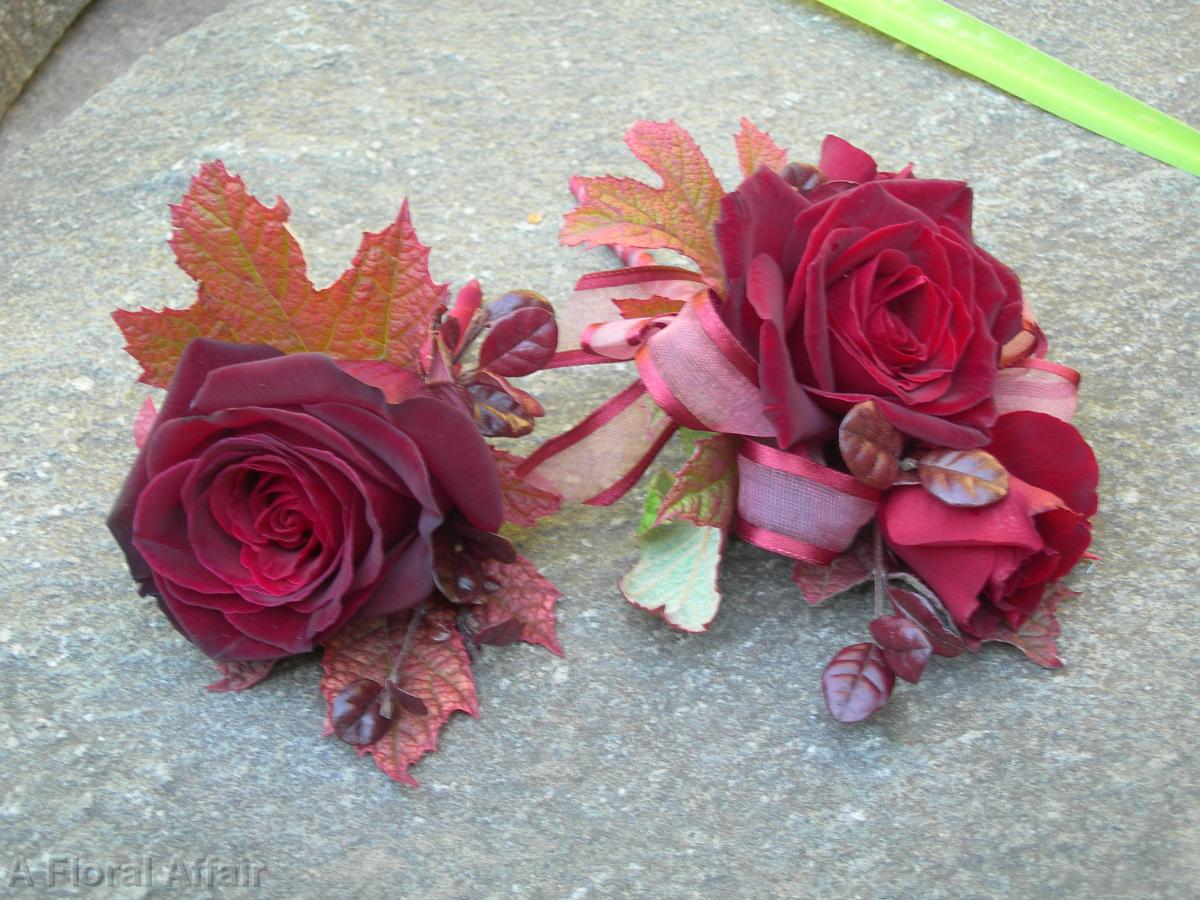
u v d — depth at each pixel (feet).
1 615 1.37
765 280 1.22
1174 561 1.37
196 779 1.28
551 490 1.37
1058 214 1.66
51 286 1.63
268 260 1.28
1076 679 1.31
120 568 1.40
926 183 1.29
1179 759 1.27
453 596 1.28
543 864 1.24
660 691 1.32
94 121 1.82
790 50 1.86
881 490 1.27
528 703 1.31
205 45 1.89
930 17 1.83
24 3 1.99
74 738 1.30
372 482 1.21
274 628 1.25
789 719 1.30
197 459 1.23
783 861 1.23
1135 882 1.21
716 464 1.30
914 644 1.25
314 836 1.25
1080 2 1.92
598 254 1.63
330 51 1.87
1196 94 1.79
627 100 1.79
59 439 1.49
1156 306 1.56
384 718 1.25
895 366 1.26
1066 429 1.26
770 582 1.38
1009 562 1.23
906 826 1.25
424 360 1.34
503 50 1.86
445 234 1.65
